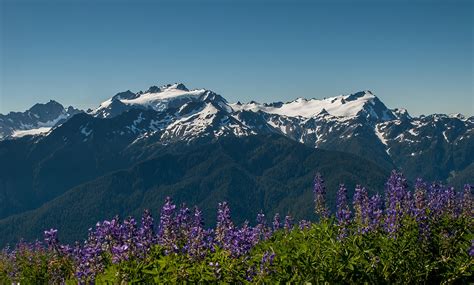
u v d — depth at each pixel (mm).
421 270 11812
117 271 10867
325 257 11383
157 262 11312
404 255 11930
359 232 12734
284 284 10734
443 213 15125
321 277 10898
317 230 13219
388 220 13031
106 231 12312
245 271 11156
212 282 10773
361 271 11289
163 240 13055
